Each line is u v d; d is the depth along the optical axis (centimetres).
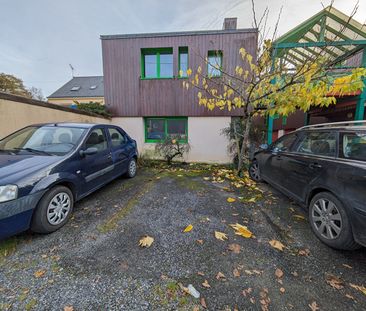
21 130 357
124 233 258
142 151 805
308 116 993
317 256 219
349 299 164
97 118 711
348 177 216
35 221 240
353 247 216
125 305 157
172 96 773
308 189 281
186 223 285
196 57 730
